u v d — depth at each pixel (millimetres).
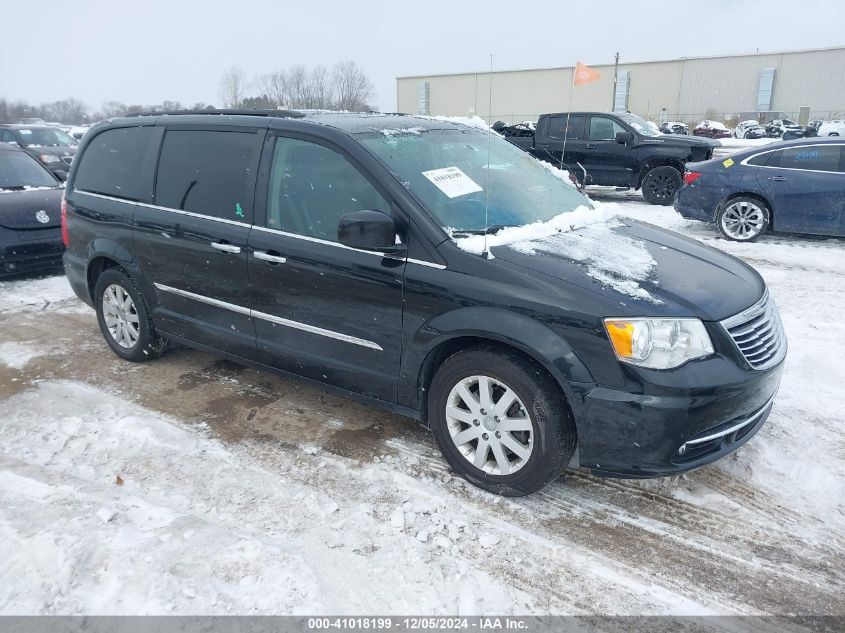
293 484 3236
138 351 4672
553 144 13242
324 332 3518
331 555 2730
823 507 3049
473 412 3111
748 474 3295
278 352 3777
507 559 2727
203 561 2639
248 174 3775
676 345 2717
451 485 3234
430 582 2588
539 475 2949
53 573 2559
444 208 3256
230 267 3822
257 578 2559
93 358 4887
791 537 2857
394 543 2811
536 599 2514
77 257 4891
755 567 2682
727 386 2732
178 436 3674
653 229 3951
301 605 2445
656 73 51312
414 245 3137
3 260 6688
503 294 2893
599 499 3135
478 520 2973
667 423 2680
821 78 48125
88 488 3170
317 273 3422
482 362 2982
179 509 3021
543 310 2807
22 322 5762
